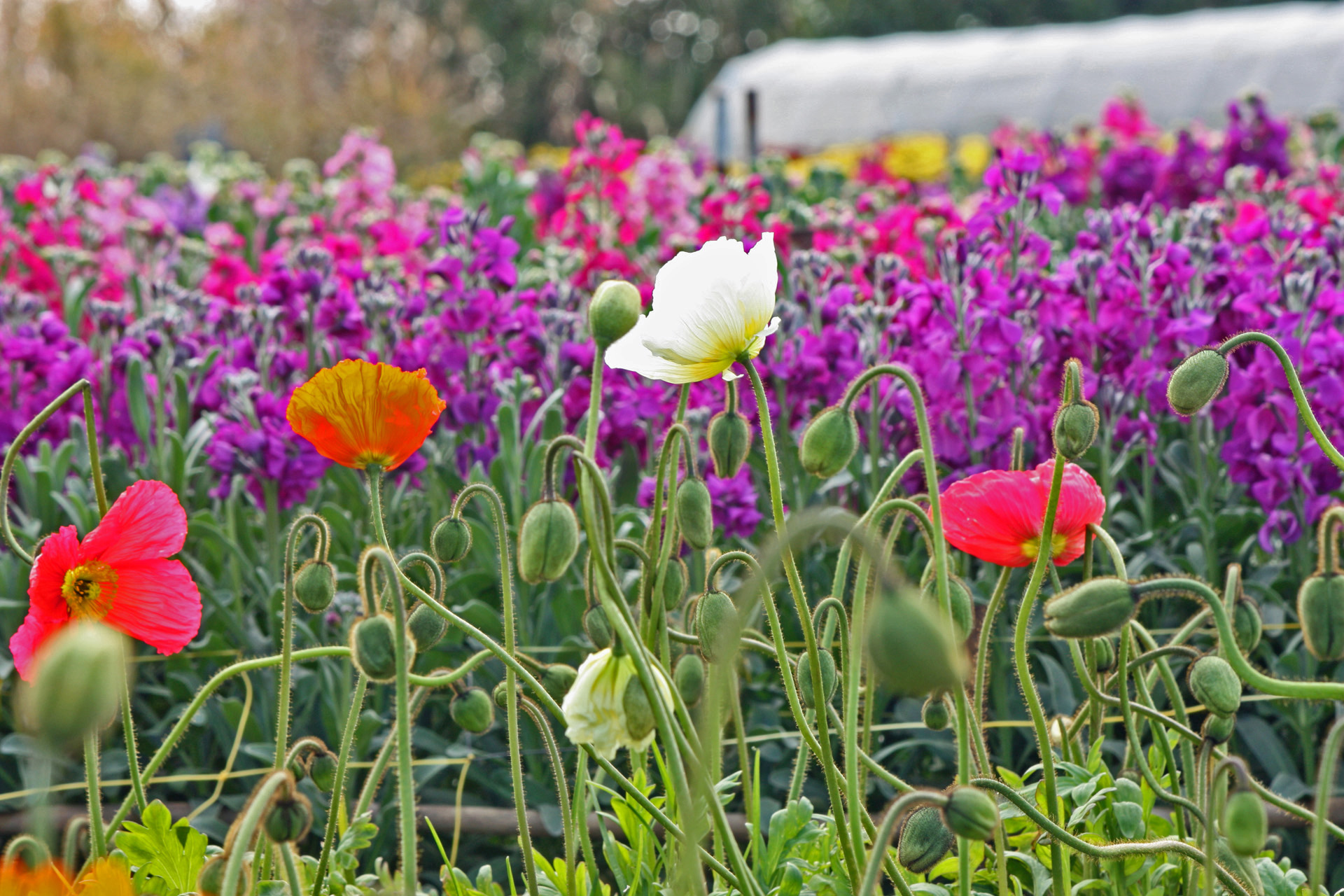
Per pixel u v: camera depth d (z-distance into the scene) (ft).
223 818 8.25
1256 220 10.40
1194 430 9.09
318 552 4.40
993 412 9.15
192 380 10.88
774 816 4.88
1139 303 9.26
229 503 9.72
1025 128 22.63
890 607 2.93
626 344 4.51
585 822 4.85
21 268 15.83
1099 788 4.87
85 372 10.25
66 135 62.64
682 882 4.40
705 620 4.26
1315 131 20.13
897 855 4.61
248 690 8.22
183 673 8.79
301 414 4.25
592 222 16.40
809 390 9.67
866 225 14.60
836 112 61.26
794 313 9.95
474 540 9.15
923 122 58.59
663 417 10.04
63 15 64.54
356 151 18.93
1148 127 24.97
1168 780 5.24
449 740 8.87
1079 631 3.67
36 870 3.48
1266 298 8.84
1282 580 9.51
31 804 7.91
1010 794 4.09
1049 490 4.40
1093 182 20.08
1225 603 4.24
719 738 4.62
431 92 69.05
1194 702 8.13
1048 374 9.60
